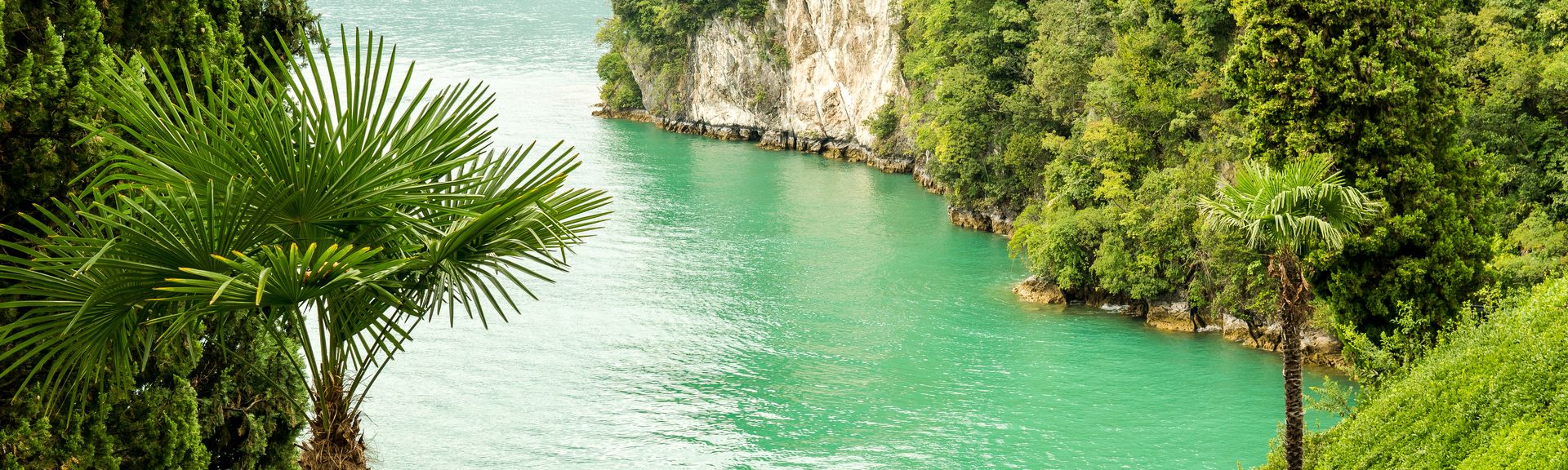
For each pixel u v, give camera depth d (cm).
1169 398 4834
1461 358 2778
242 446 2172
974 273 6875
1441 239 3347
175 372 1958
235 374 2166
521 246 1384
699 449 4381
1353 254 3403
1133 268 5828
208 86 1277
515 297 6250
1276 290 5019
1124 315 6003
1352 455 2825
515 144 11650
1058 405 4775
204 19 2116
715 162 11106
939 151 8075
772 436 4494
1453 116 3441
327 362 1375
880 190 9588
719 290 6500
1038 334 5722
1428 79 3441
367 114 1309
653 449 4381
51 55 1711
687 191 9469
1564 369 2408
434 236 1370
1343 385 4881
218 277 1180
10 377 1706
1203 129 6022
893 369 5231
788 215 8556
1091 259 6144
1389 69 3384
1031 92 7619
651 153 11512
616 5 13462
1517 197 4844
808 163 11100
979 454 4300
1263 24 3494
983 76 8000
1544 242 4303
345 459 1409
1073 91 7112
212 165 1268
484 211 1371
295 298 1237
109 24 1947
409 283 1359
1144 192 5828
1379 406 2916
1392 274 3375
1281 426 3294
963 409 4750
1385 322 3462
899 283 6662
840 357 5403
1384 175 3419
